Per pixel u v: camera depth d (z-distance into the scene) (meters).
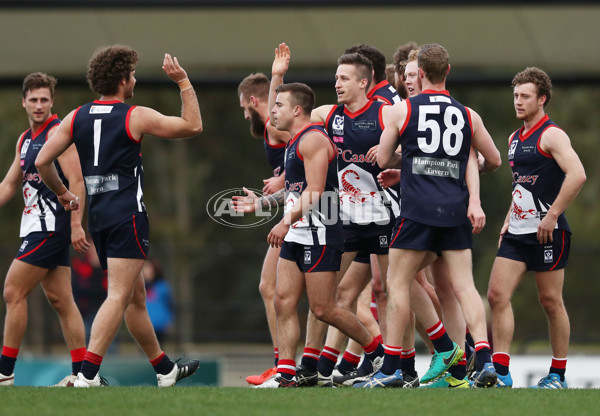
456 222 21.50
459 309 25.00
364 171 24.38
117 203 22.20
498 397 19.17
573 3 46.94
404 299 21.80
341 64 24.27
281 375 22.91
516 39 50.00
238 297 71.50
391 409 17.48
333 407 17.69
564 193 22.89
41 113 25.73
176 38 51.09
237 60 52.44
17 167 26.52
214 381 43.31
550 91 23.61
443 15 49.12
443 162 21.56
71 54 51.16
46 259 25.50
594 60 50.50
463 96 99.44
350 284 25.47
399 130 21.75
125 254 22.27
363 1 46.81
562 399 19.00
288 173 22.92
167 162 101.88
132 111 22.23
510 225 23.92
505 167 95.50
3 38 50.25
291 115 22.72
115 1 47.31
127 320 24.16
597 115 98.88
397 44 50.38
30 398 19.00
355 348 26.30
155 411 17.19
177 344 53.72
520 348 51.53
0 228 90.75
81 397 19.14
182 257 58.56
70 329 26.09
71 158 25.11
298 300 23.25
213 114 102.88
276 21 50.00
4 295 25.67
